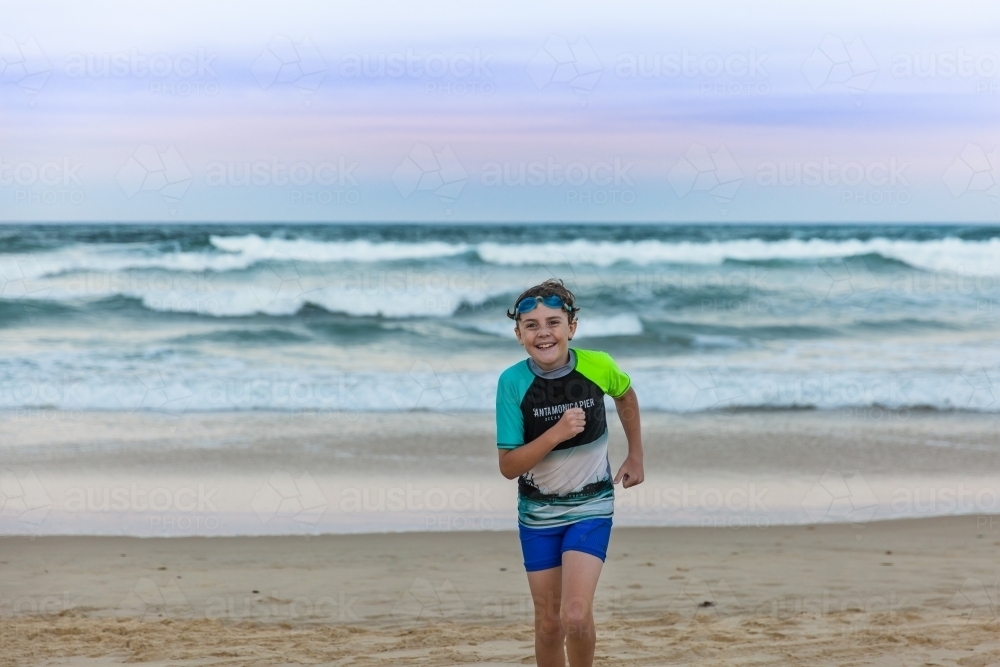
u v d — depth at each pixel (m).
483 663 4.38
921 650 4.49
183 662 4.39
